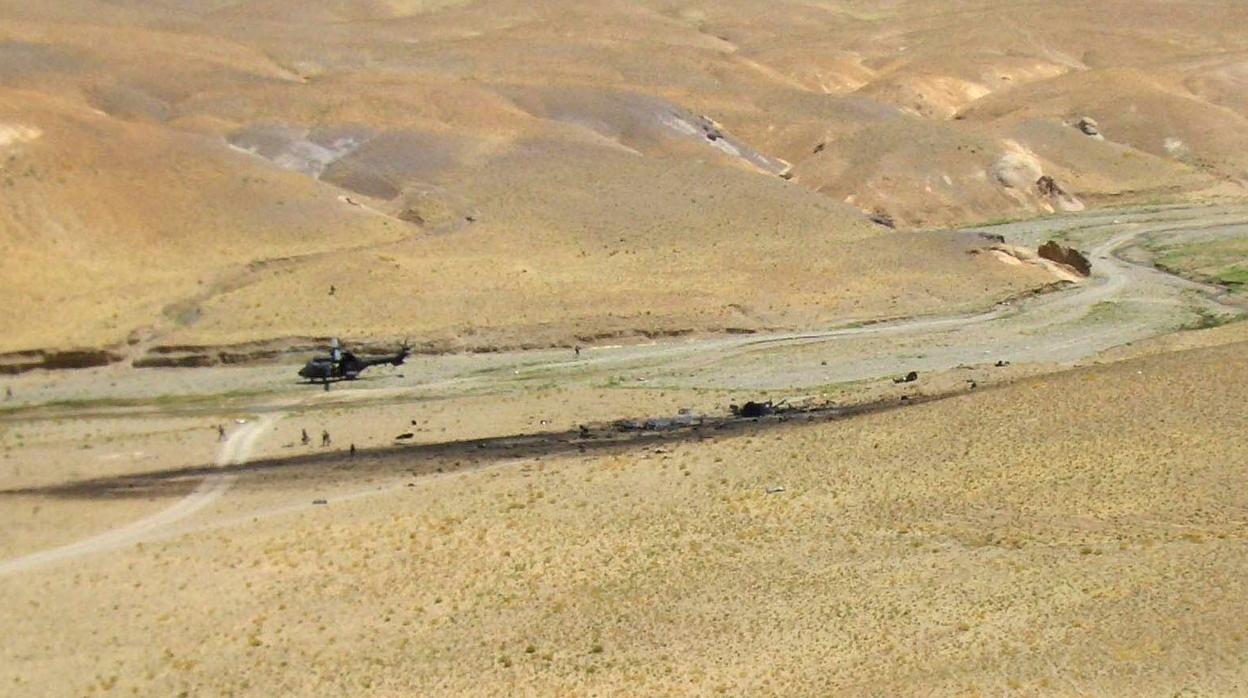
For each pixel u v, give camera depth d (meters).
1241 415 53.09
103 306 102.12
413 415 80.62
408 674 41.75
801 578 44.81
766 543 48.59
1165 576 39.84
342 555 52.53
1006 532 46.12
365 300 104.38
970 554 44.59
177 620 47.91
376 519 56.75
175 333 99.19
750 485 55.03
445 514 56.22
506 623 44.72
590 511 54.47
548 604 45.81
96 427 80.06
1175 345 85.62
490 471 63.56
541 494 57.38
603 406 80.62
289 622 46.88
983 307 112.12
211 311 102.31
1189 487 47.41
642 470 58.94
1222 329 89.31
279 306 103.06
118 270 108.44
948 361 92.38
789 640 40.09
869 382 85.31
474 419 78.69
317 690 41.38
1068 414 56.41
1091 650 35.53
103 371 95.31
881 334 103.19
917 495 51.16
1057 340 99.38
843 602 42.12
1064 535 45.03
